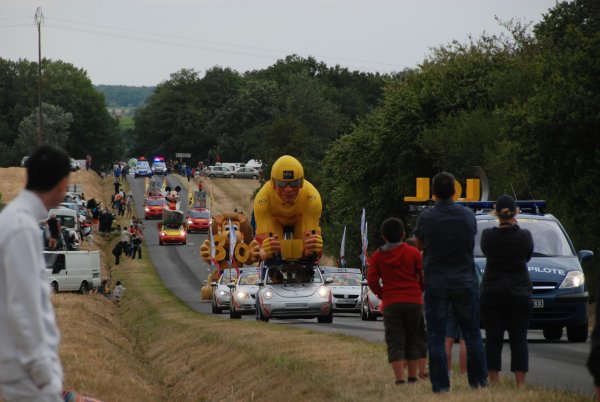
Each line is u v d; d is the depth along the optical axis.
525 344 27.81
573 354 41.62
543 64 87.19
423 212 27.30
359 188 145.50
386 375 32.41
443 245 26.81
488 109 130.88
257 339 50.16
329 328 62.72
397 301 29.19
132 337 76.88
